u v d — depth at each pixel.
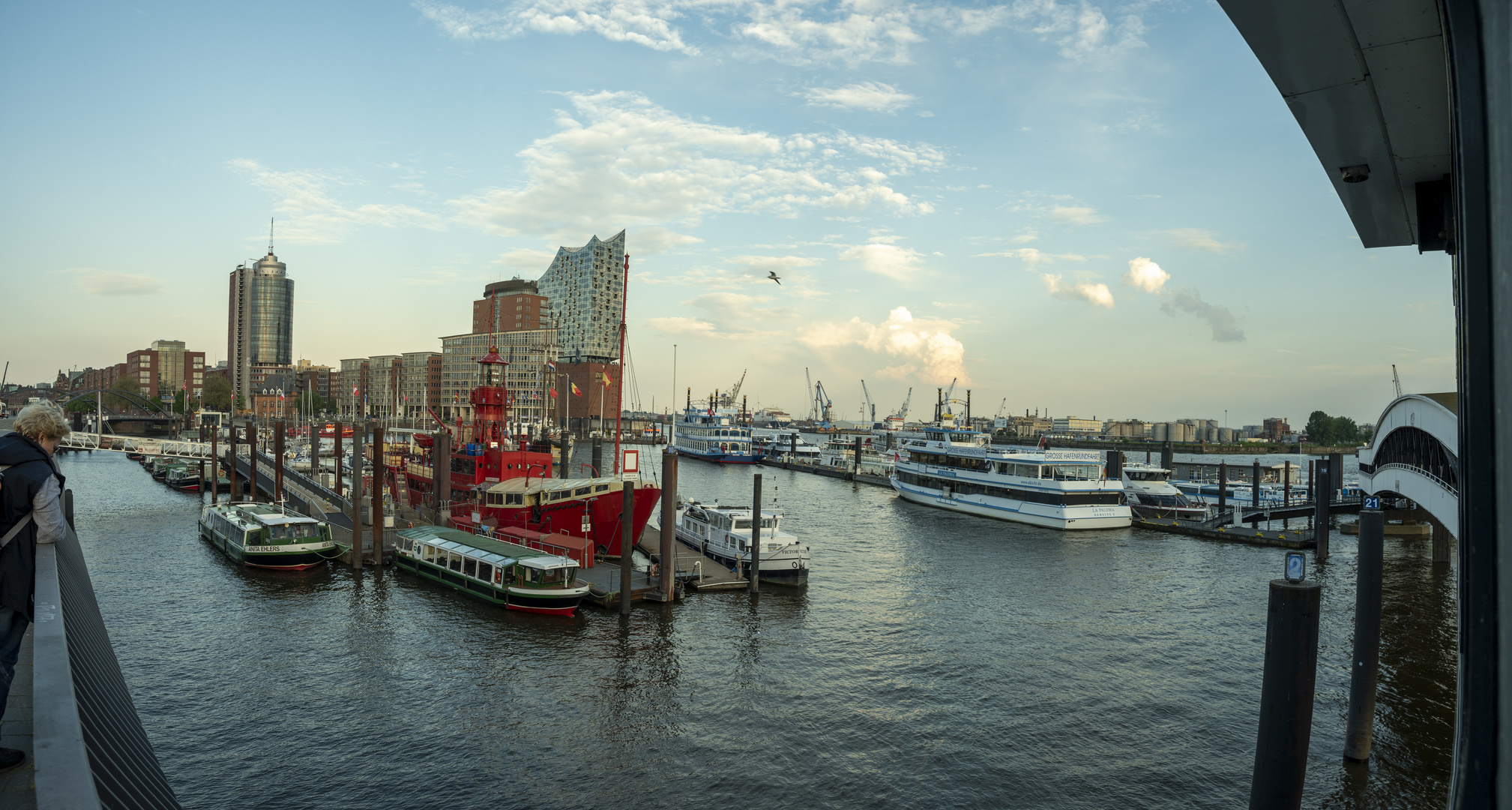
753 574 50.66
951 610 49.53
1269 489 108.12
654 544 62.72
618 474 62.12
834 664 39.22
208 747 29.69
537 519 58.03
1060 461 86.00
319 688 35.22
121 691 10.66
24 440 7.25
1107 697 35.75
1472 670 2.74
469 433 86.19
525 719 32.34
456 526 67.44
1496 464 2.66
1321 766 29.02
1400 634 44.03
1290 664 17.08
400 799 26.42
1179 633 45.47
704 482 139.88
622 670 37.78
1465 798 2.69
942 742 31.06
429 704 33.66
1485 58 2.65
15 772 6.32
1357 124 7.08
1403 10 5.30
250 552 54.91
